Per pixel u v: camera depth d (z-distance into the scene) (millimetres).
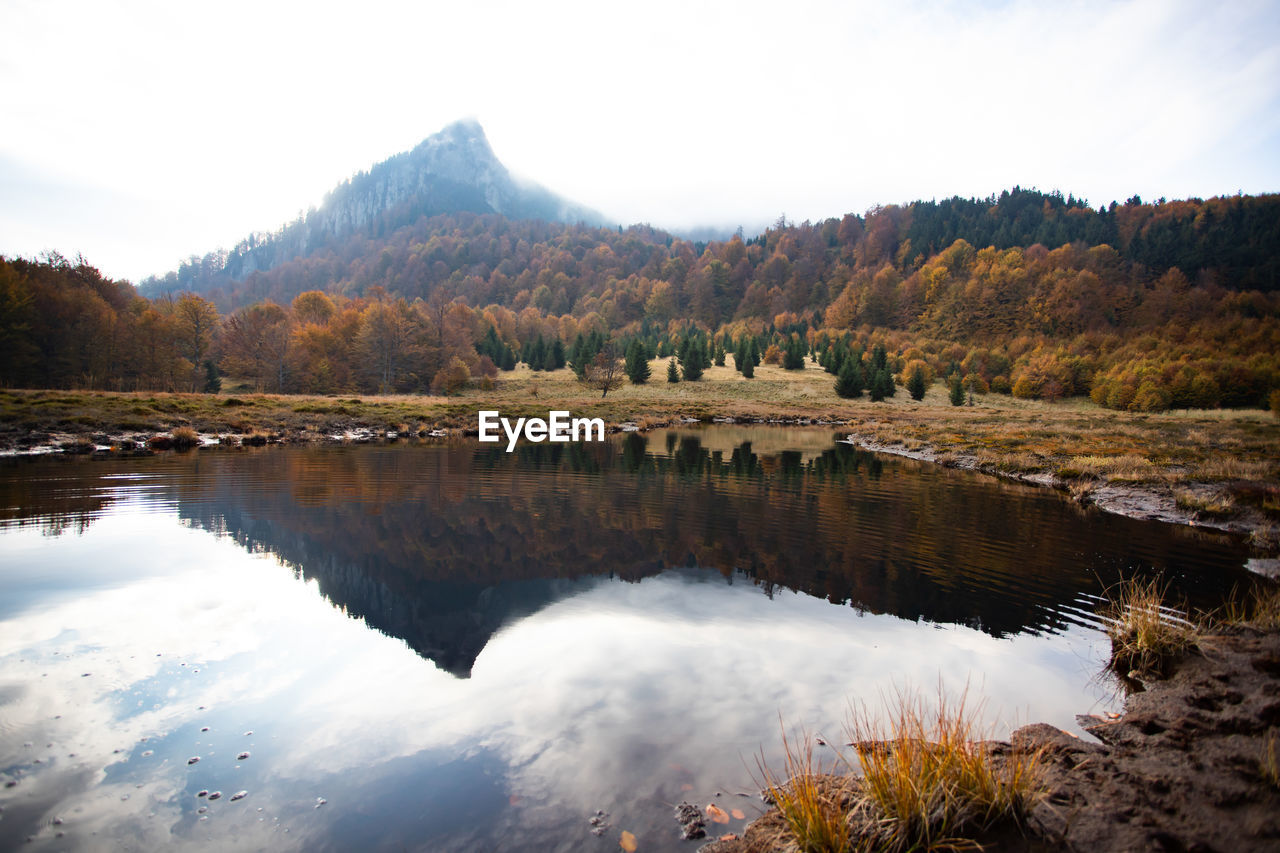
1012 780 3279
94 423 22969
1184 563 8672
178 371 54469
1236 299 132500
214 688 4668
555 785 3500
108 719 4180
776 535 10141
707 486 15281
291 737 4008
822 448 27969
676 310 189875
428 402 48844
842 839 2928
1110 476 15852
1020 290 142625
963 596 7133
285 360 61812
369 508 11766
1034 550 9328
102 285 65438
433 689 4707
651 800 3375
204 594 6828
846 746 3906
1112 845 2906
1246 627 5836
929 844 2938
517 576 7785
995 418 53781
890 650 5562
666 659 5309
